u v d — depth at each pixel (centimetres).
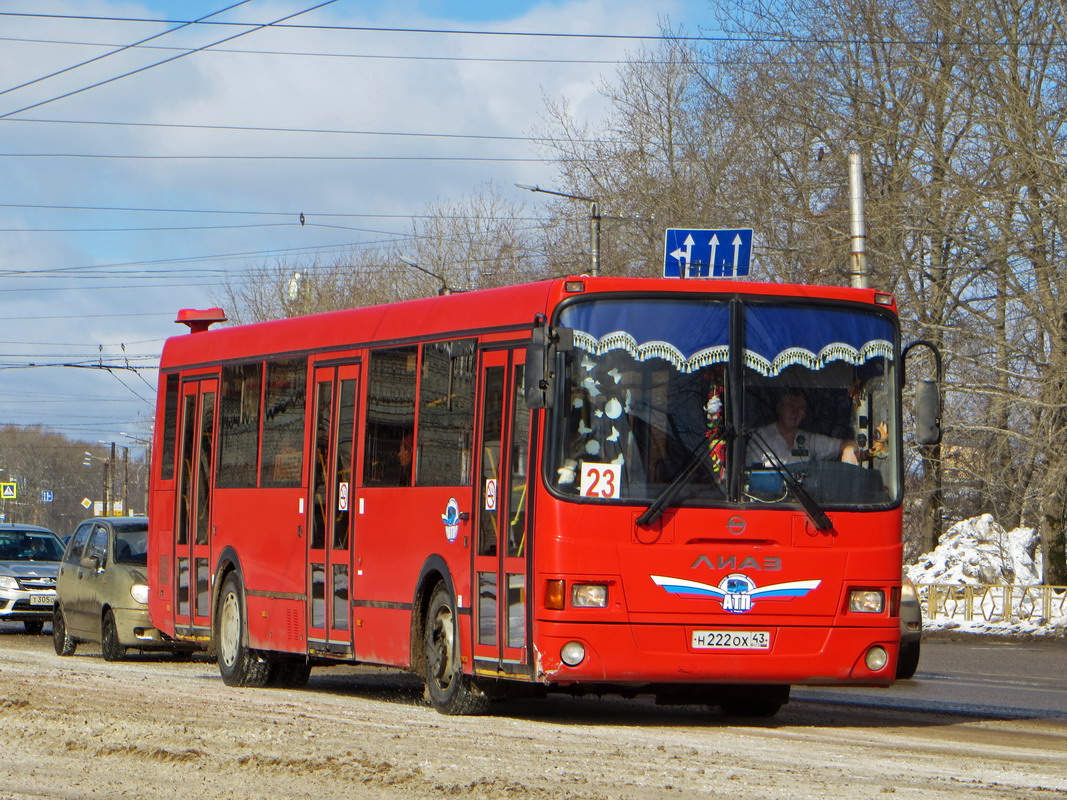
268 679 2052
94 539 2795
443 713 1611
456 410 1616
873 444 1520
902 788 1050
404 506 1695
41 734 1295
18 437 16988
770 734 1468
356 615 1781
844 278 4369
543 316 1455
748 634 1457
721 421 1479
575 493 1441
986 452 4244
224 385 2147
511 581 1492
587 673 1427
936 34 4097
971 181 3844
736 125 5000
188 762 1130
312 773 1072
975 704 1917
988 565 4388
